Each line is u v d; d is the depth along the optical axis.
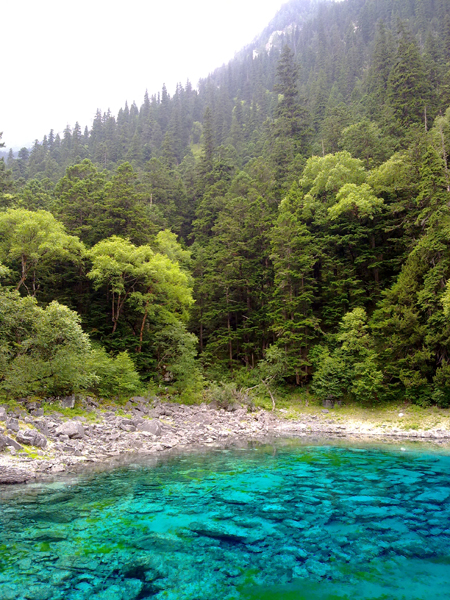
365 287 34.97
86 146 105.31
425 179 29.36
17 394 18.02
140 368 30.30
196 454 16.31
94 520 8.35
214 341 39.38
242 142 97.44
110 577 5.97
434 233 27.34
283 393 32.78
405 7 119.25
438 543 7.46
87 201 36.59
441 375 24.97
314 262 35.06
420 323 27.75
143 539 7.45
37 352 19.08
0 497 9.63
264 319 37.88
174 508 9.30
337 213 35.44
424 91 51.09
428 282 26.67
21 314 18.89
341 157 41.06
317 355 32.28
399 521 8.66
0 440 12.54
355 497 10.41
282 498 10.26
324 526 8.31
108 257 28.17
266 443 19.81
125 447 16.52
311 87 92.25
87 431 16.97
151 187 60.19
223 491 10.84
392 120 49.78
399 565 6.58
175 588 5.68
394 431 23.78
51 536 7.42
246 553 6.98
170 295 33.44
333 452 17.20
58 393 19.95
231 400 29.30
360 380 27.84
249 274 40.50
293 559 6.75
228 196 53.22
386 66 66.88
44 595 5.39
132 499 9.88
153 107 141.12
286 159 56.34
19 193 44.59
